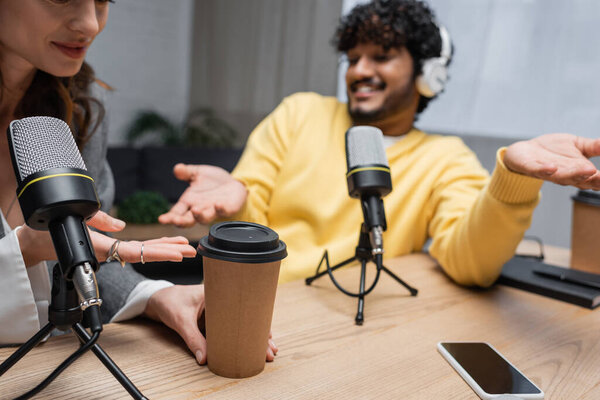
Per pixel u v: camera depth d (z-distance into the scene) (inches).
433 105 93.6
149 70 153.1
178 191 106.7
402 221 45.6
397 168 47.0
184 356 21.7
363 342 24.5
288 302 29.5
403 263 40.5
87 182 16.3
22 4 20.1
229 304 18.6
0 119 28.7
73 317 17.0
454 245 34.9
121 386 18.7
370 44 45.2
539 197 31.2
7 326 20.7
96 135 34.1
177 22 156.9
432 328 27.0
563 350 25.2
